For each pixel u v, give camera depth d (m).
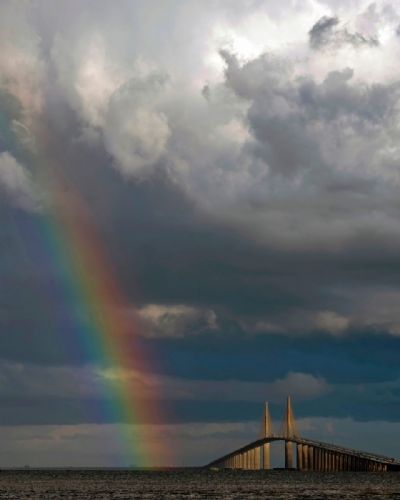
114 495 178.00
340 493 180.88
